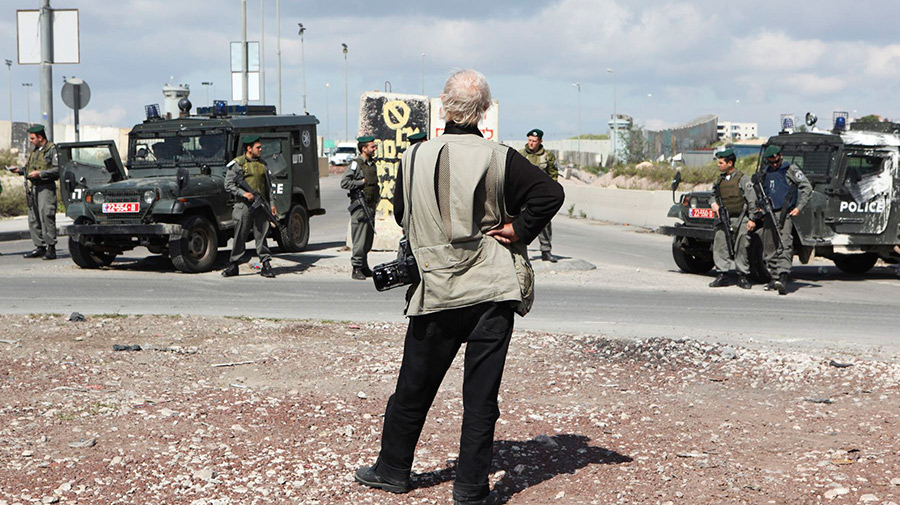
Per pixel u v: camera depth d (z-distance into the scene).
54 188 15.05
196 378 6.18
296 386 6.03
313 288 11.81
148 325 8.25
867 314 10.38
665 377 6.54
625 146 62.81
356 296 11.06
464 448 3.85
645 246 20.41
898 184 14.41
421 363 3.92
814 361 7.01
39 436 4.65
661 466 4.39
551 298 11.26
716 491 4.01
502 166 3.76
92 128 54.97
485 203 3.78
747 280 12.65
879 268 16.80
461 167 3.75
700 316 9.94
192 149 14.85
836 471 4.28
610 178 46.31
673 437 4.96
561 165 66.19
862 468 4.32
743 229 12.45
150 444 4.58
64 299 10.41
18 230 20.11
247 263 14.67
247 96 29.17
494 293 3.76
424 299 3.82
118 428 4.84
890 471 4.27
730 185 12.59
